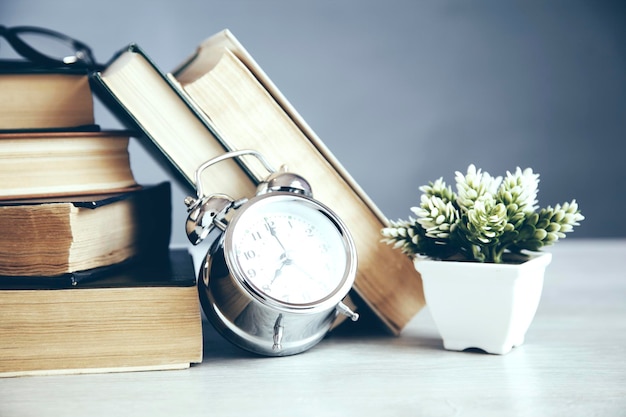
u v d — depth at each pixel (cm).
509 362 82
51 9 196
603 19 218
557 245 194
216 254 82
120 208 91
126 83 86
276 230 84
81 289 79
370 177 216
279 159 91
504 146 218
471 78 217
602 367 80
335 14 212
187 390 73
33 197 84
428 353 87
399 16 214
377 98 215
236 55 93
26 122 87
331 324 87
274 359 85
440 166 218
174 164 88
